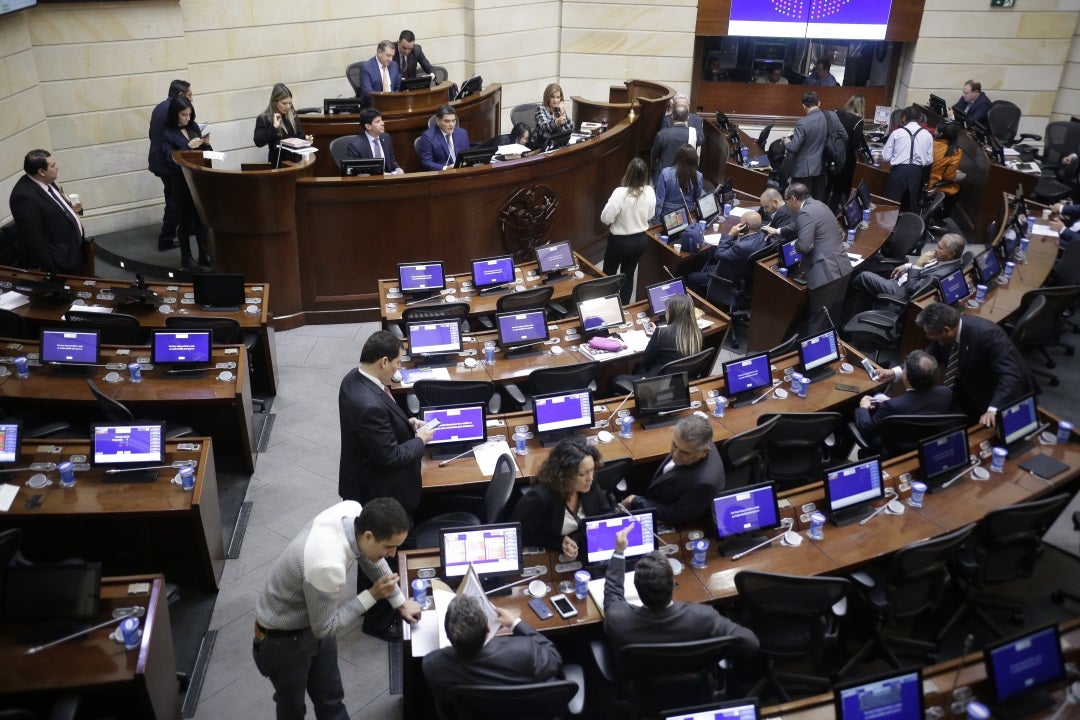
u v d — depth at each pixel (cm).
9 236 770
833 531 473
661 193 889
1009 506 446
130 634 374
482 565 426
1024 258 832
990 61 1362
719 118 1199
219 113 1078
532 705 341
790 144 1027
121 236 980
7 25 845
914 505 493
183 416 615
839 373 625
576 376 586
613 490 523
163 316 674
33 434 555
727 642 364
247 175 753
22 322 633
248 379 620
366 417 447
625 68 1406
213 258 822
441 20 1266
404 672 403
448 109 877
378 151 863
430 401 557
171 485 486
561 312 743
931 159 1024
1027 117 1392
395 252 843
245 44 1073
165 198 920
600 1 1359
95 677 362
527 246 909
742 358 584
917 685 357
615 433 548
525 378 607
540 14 1353
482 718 346
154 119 857
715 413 572
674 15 1367
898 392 701
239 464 629
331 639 397
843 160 1044
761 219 865
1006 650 371
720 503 450
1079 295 840
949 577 490
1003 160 1076
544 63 1395
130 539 507
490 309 704
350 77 1102
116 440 486
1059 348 822
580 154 930
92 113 952
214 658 469
